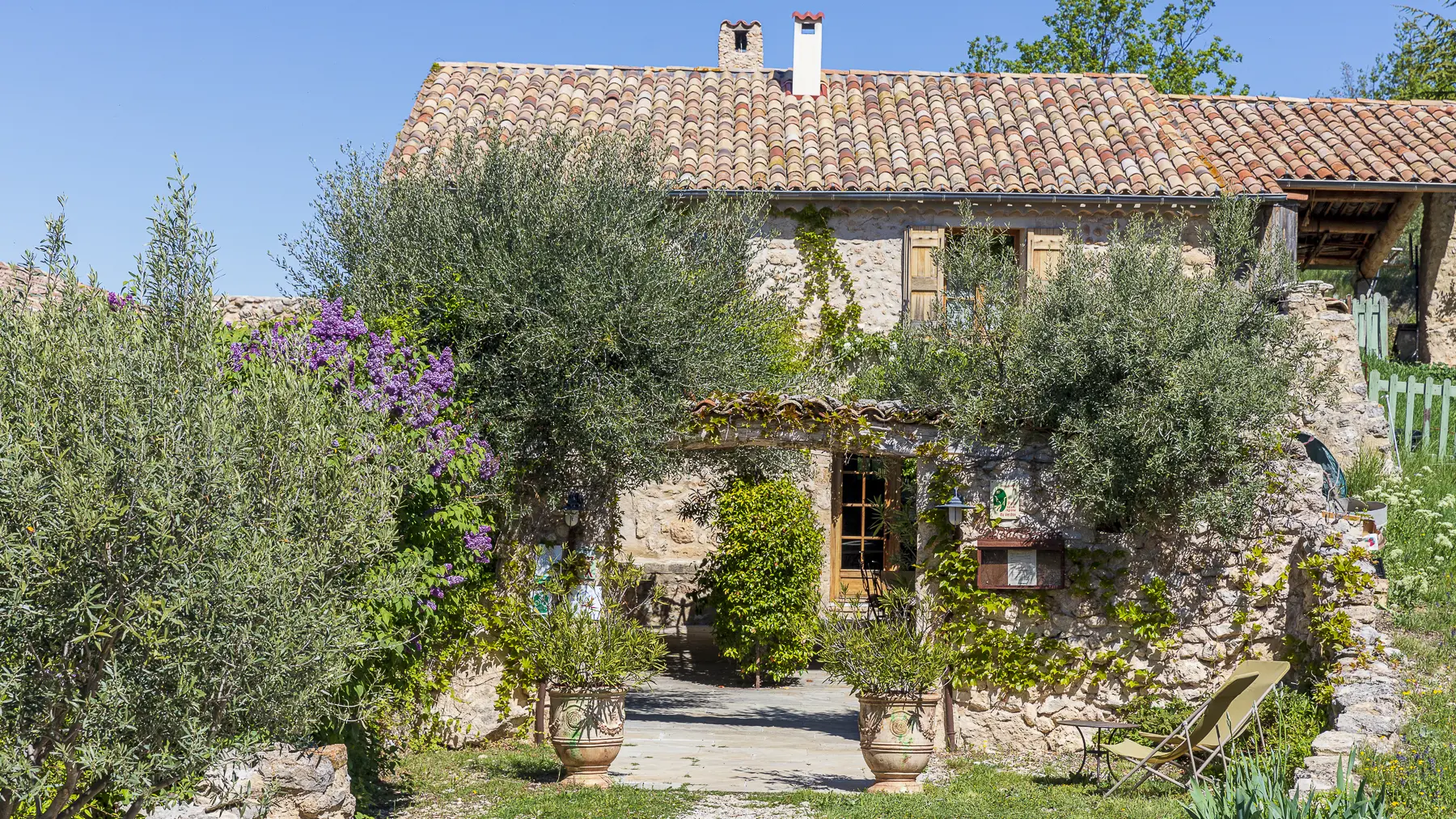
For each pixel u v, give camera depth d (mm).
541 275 9328
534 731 9617
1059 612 9102
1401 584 9930
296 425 4828
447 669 9438
